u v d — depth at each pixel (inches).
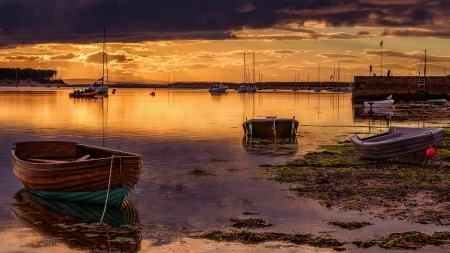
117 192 701.9
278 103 3919.8
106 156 823.1
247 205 711.1
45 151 885.2
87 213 687.7
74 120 2148.1
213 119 2245.3
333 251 523.8
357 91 4020.7
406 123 2050.9
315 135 1612.9
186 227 615.5
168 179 886.4
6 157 1143.6
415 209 672.4
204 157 1138.0
